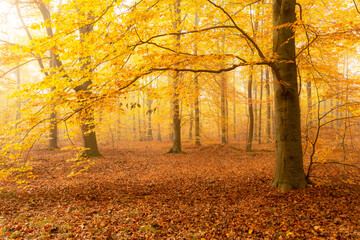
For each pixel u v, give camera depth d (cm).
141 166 1121
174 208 563
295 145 644
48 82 445
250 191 671
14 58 1089
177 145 1539
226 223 464
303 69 746
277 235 399
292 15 625
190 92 810
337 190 613
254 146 1880
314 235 390
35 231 426
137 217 499
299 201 552
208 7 769
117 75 520
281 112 651
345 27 509
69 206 569
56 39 418
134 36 516
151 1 545
